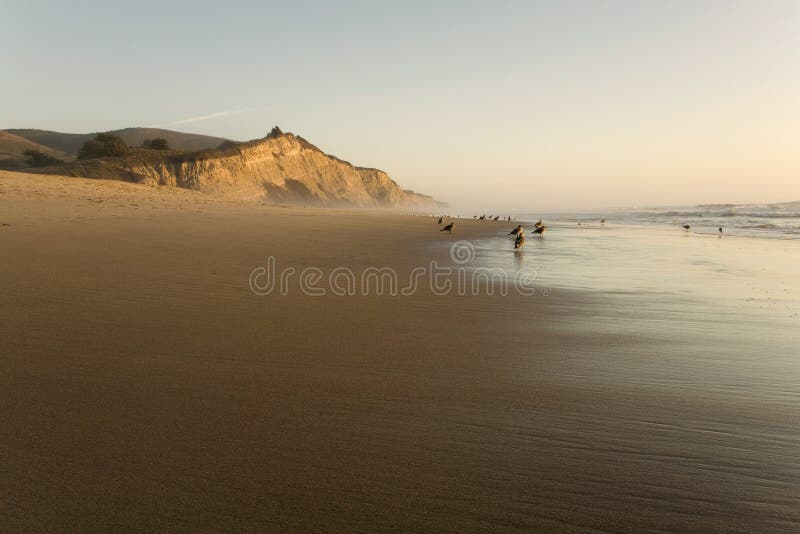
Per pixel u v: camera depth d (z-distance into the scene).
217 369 4.20
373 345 5.12
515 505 2.44
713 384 4.21
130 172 79.62
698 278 11.26
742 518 2.37
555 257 15.62
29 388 3.60
